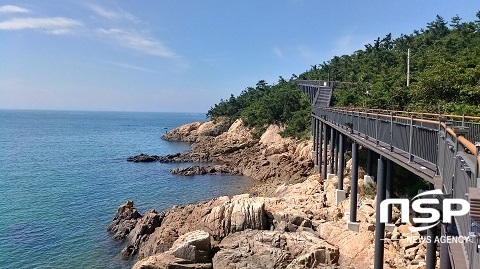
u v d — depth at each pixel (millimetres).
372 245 19453
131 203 31719
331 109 30953
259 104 82750
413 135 11977
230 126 95938
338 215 24750
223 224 24031
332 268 18781
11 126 190875
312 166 46250
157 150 89000
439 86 29172
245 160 59375
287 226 23406
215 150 70312
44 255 24844
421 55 57125
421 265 16984
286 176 46031
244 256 20391
